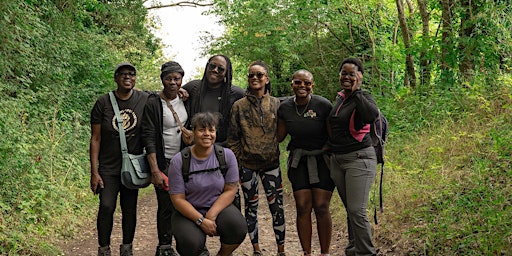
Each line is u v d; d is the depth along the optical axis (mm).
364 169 4863
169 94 5488
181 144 5527
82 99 13633
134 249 6672
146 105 5391
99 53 15289
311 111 5176
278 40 18094
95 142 5398
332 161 5086
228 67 5527
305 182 5270
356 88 4836
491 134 7246
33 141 9156
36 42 11500
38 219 7160
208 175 4598
